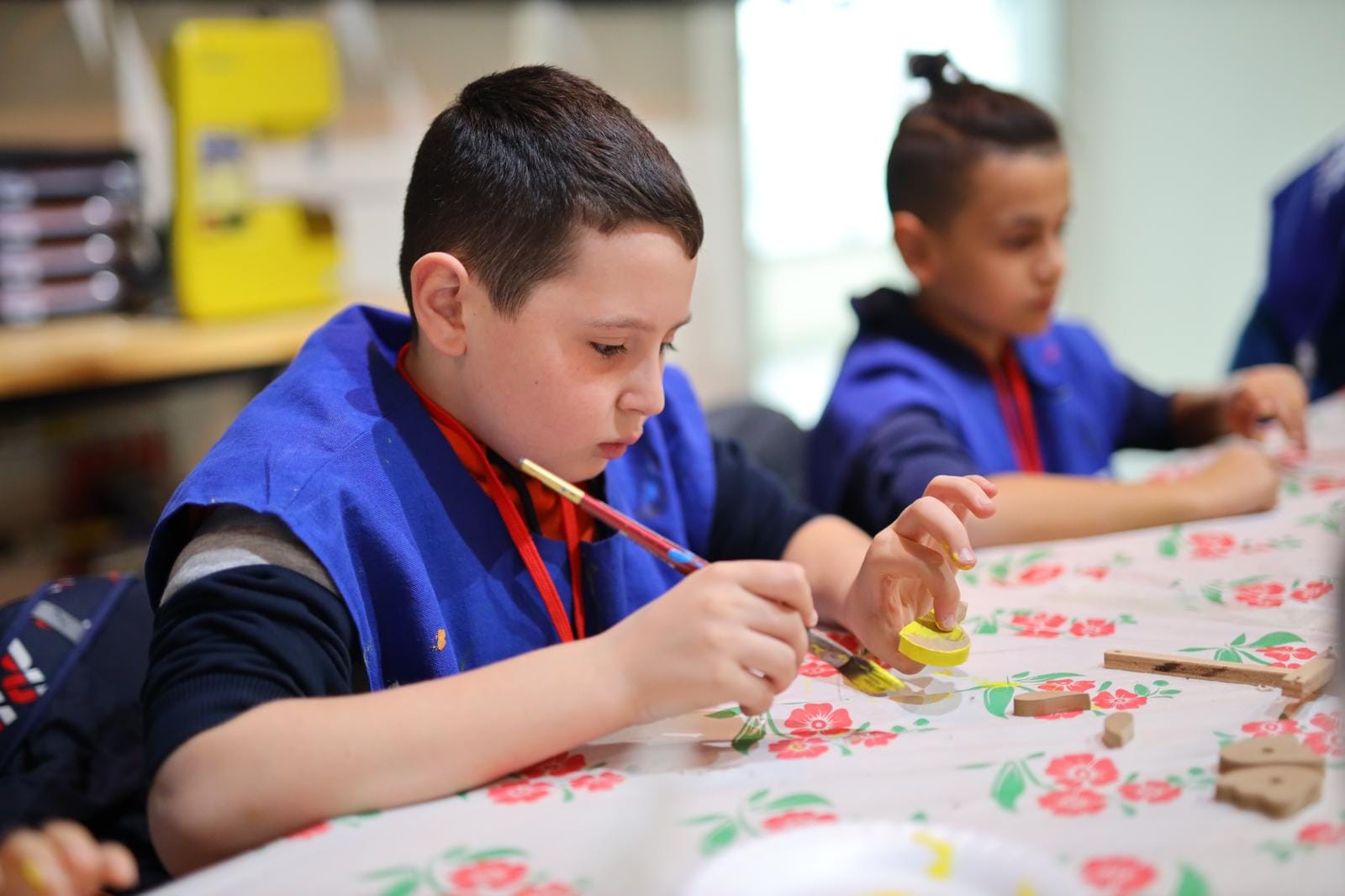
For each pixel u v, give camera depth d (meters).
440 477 0.80
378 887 0.54
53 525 2.14
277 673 0.65
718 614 0.66
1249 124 3.30
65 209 1.99
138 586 0.95
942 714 0.71
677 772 0.65
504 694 0.65
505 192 0.75
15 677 0.86
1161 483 1.16
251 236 2.08
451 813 0.61
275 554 0.70
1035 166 1.32
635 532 0.75
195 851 0.61
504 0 2.69
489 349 0.78
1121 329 3.67
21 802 0.80
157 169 2.29
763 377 3.47
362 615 0.74
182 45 1.96
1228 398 1.47
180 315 2.07
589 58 2.83
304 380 0.81
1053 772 0.61
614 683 0.65
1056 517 1.10
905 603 0.84
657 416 0.99
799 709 0.73
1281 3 3.19
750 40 3.13
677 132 2.99
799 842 0.53
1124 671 0.75
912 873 0.51
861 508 1.23
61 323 2.01
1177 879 0.50
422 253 0.80
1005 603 0.90
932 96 1.41
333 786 0.61
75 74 2.18
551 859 0.56
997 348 1.44
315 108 2.11
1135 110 3.51
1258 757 0.59
